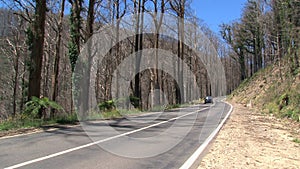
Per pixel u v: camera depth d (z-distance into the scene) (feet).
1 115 122.93
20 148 28.43
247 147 32.76
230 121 63.57
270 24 166.61
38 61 56.95
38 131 40.96
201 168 22.88
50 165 22.11
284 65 123.54
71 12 78.74
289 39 116.47
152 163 23.99
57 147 29.30
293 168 24.17
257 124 59.11
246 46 239.50
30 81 56.44
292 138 41.88
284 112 74.38
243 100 166.91
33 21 58.44
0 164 21.98
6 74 119.55
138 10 108.78
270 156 28.53
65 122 52.47
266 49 208.74
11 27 98.43
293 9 111.45
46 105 54.65
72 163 22.98
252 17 208.74
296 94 77.00
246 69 263.70
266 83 147.33
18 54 107.24
